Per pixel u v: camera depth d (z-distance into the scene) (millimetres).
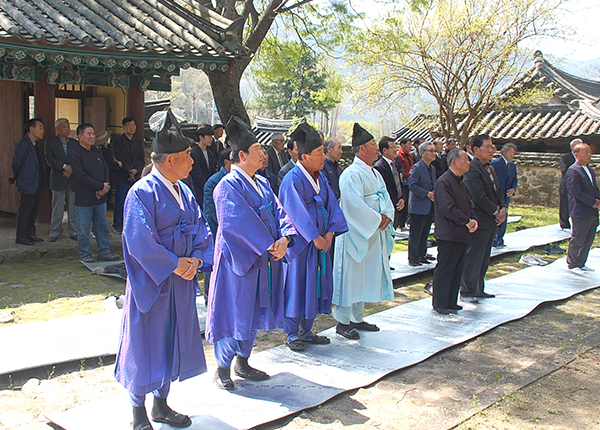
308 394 3654
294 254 4270
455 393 3787
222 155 5215
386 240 4941
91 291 5906
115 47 7082
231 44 7953
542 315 5637
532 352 4594
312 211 4336
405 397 3709
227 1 11961
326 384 3820
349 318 4801
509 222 11758
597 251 8914
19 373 3799
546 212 13680
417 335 4867
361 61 13508
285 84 32719
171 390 3686
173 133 3062
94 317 4918
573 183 7320
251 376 3877
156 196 3041
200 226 3311
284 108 33625
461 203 5363
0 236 7816
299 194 4289
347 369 4094
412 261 7465
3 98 8938
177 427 3180
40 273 6578
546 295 6242
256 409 3426
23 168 7242
